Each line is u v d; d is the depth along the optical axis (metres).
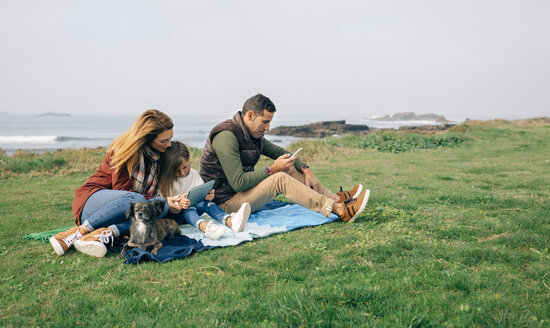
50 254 3.73
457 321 2.20
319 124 42.31
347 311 2.36
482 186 7.42
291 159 4.58
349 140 18.89
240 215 4.12
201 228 4.07
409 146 17.41
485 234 4.07
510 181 7.93
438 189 7.19
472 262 3.23
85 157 12.20
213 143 4.52
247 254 3.59
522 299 2.49
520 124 33.38
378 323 2.21
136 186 4.09
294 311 2.33
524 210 5.12
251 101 4.41
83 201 3.96
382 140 18.41
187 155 4.25
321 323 2.22
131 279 3.03
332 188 7.74
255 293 2.70
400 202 5.90
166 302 2.58
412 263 3.23
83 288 2.87
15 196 7.27
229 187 4.71
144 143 3.90
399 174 9.63
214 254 3.62
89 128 93.31
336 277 2.95
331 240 3.94
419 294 2.60
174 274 3.12
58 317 2.39
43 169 10.77
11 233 4.58
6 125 112.69
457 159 12.78
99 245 3.56
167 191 4.26
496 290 2.65
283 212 5.25
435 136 19.36
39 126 106.31
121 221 3.91
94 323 2.29
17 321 2.35
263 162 13.02
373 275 2.94
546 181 7.73
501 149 15.94
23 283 2.98
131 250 3.58
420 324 2.18
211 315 2.37
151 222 3.63
